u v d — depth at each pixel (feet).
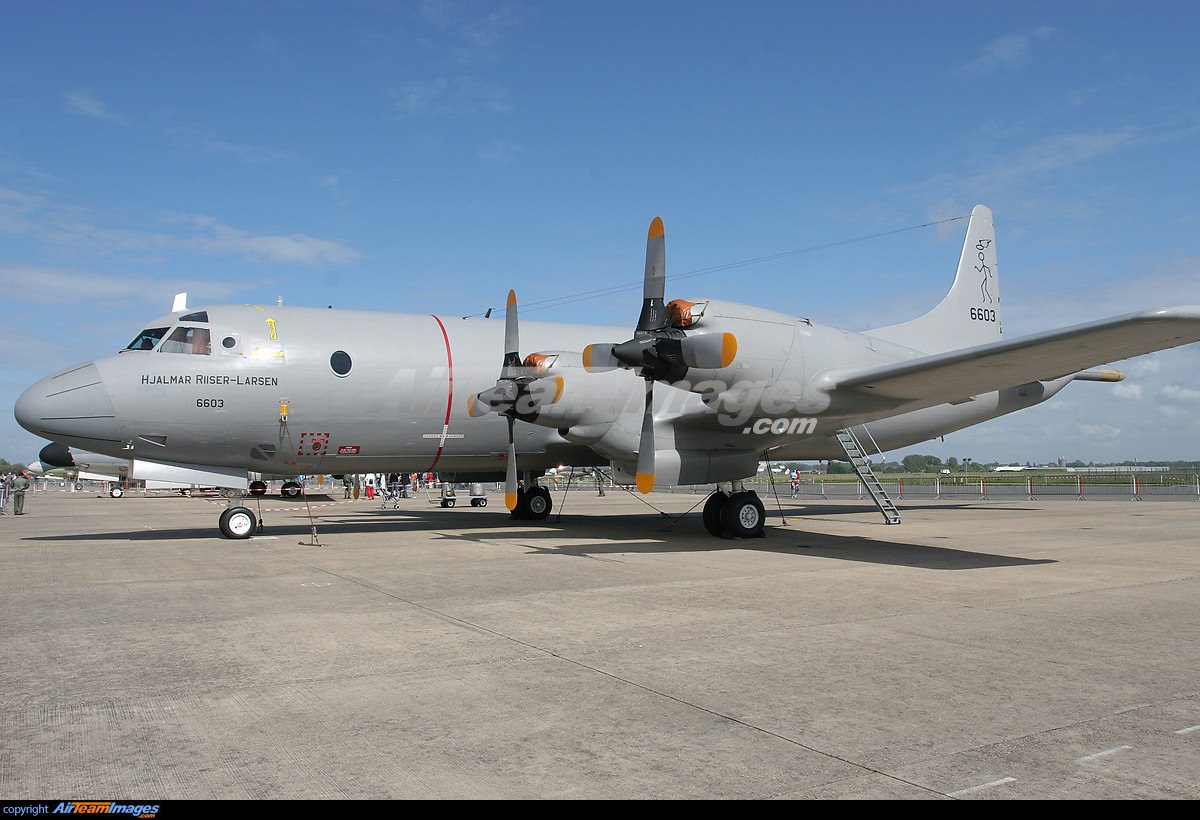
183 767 10.73
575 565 31.30
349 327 43.09
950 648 17.34
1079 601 23.06
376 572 29.35
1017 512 69.15
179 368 38.78
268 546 39.34
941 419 55.11
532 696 13.93
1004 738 11.81
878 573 28.84
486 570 29.78
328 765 10.80
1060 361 32.73
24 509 98.17
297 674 15.37
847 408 37.93
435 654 16.89
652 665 15.99
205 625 19.84
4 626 19.79
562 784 10.16
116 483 177.68
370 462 45.06
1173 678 15.01
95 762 10.91
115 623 20.11
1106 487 134.10
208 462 41.68
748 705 13.41
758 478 211.00
